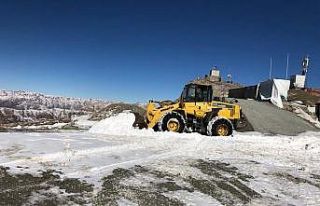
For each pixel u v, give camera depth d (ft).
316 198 36.40
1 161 38.42
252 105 114.11
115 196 31.17
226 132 70.03
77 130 74.49
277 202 34.65
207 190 35.40
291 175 43.09
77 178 34.81
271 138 67.46
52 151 44.16
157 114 70.49
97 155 44.86
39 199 28.94
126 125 70.85
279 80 131.23
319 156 53.98
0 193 29.19
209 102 72.02
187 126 71.41
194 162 45.03
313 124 101.86
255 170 43.80
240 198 34.55
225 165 45.03
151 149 51.34
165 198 32.04
